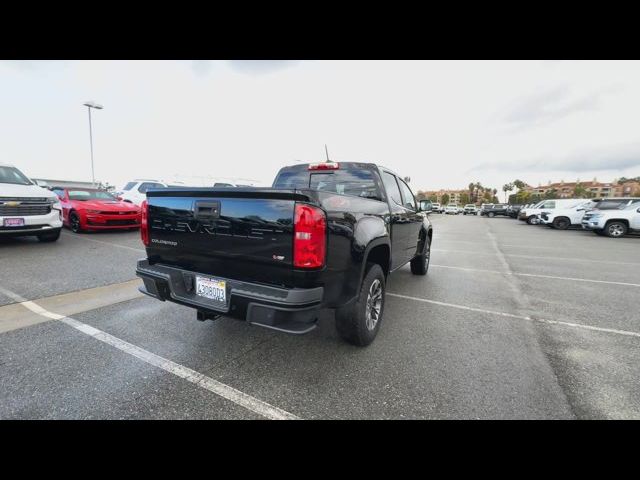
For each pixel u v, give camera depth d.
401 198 4.55
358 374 2.54
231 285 2.30
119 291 4.41
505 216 42.72
